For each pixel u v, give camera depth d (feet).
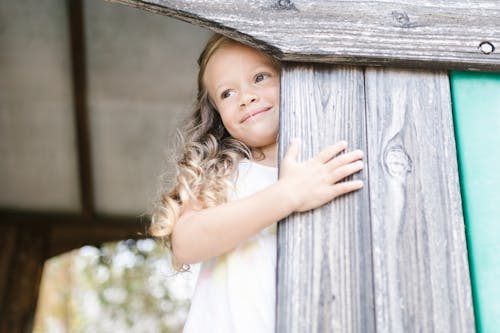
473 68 5.23
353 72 5.22
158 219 5.33
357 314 4.41
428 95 5.17
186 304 23.31
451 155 4.97
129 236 19.12
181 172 5.65
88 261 23.80
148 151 17.35
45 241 18.78
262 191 4.84
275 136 5.68
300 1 5.28
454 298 4.50
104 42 15.24
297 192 4.72
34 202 18.63
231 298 4.99
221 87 5.77
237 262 5.12
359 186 4.75
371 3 5.31
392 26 5.25
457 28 5.29
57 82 15.88
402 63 5.20
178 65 15.66
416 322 4.42
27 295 18.08
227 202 5.38
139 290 23.29
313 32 5.20
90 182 17.94
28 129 16.78
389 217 4.71
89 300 23.85
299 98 5.11
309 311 4.42
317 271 4.54
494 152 5.00
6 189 18.28
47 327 24.13
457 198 4.82
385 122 5.05
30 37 15.08
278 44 5.16
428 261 4.59
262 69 5.69
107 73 15.80
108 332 23.57
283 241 4.64
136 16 14.73
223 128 6.20
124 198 18.53
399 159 4.91
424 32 5.26
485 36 5.28
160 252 23.13
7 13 14.66
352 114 5.07
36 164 17.58
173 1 5.21
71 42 15.14
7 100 16.19
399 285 4.51
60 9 14.60
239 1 5.26
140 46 15.29
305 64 5.23
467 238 4.73
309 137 4.98
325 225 4.67
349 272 4.53
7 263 18.25
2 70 15.65
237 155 5.78
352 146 4.95
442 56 5.19
